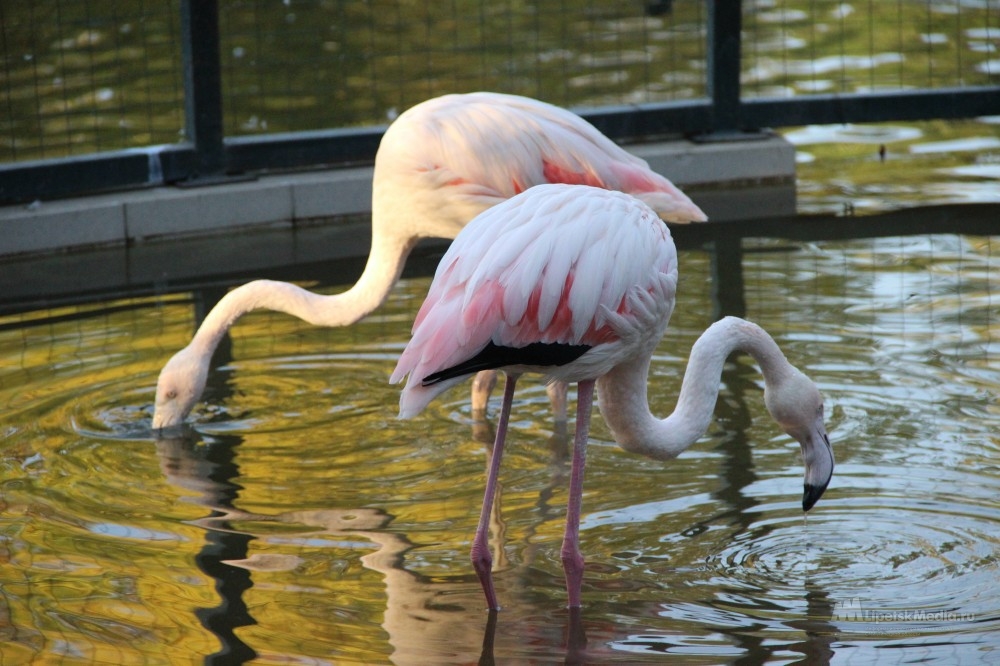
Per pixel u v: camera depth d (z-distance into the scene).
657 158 13.71
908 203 13.02
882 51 18.05
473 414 9.03
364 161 13.91
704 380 7.11
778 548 7.03
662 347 9.69
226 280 11.34
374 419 8.88
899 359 9.36
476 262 6.20
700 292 10.67
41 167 12.34
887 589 6.55
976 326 9.89
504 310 6.13
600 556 6.95
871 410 8.64
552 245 6.27
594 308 6.36
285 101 16.47
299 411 8.99
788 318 10.10
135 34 19.12
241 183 13.06
